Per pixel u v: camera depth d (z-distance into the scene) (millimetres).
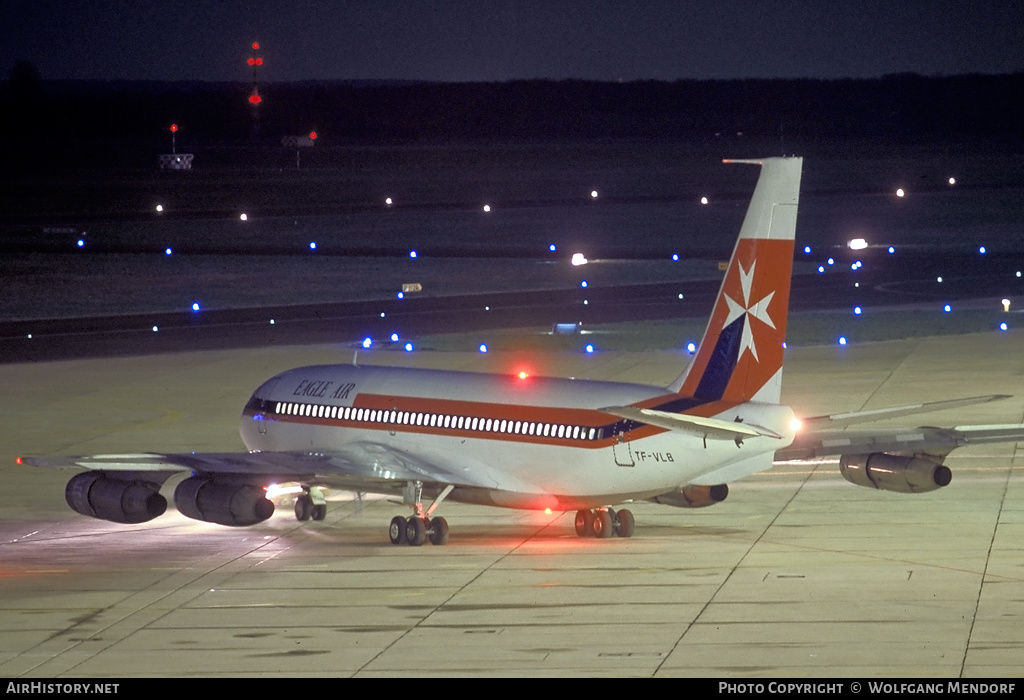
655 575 122500
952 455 182000
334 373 161750
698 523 146125
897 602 111250
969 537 135750
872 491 160750
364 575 125812
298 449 160250
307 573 127375
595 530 139875
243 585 123250
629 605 112312
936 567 123188
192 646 103688
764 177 126312
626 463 130125
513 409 139500
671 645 100438
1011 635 101000
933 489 129875
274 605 115688
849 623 105250
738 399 128500
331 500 165250
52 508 162125
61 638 106750
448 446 144000
